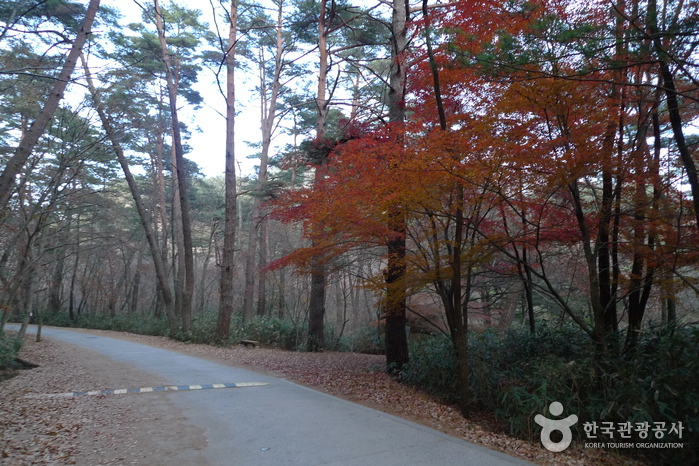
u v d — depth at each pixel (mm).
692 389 6082
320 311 17266
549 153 6621
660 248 7203
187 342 18438
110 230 27703
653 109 7227
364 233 8672
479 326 17156
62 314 33000
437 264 7871
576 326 9555
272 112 22141
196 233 38781
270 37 24281
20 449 5145
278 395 8117
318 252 9531
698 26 5090
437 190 6824
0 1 11195
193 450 5184
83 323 30688
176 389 8586
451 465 4758
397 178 6910
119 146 13812
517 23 5906
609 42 5309
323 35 17312
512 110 6512
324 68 17281
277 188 19328
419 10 12031
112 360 12953
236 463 4773
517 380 7891
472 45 6086
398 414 7410
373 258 11617
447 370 8641
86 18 9977
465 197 7418
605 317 8516
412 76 8898
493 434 6668
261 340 18578
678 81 7043
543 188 6930
